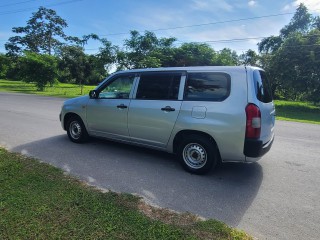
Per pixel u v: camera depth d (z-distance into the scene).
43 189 3.64
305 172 4.99
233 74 4.22
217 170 4.91
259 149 4.07
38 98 20.00
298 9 38.22
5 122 9.18
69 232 2.70
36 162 4.78
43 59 31.81
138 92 5.20
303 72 23.64
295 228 3.06
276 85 28.22
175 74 4.77
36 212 3.02
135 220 2.97
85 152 5.71
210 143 4.42
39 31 58.41
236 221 3.17
